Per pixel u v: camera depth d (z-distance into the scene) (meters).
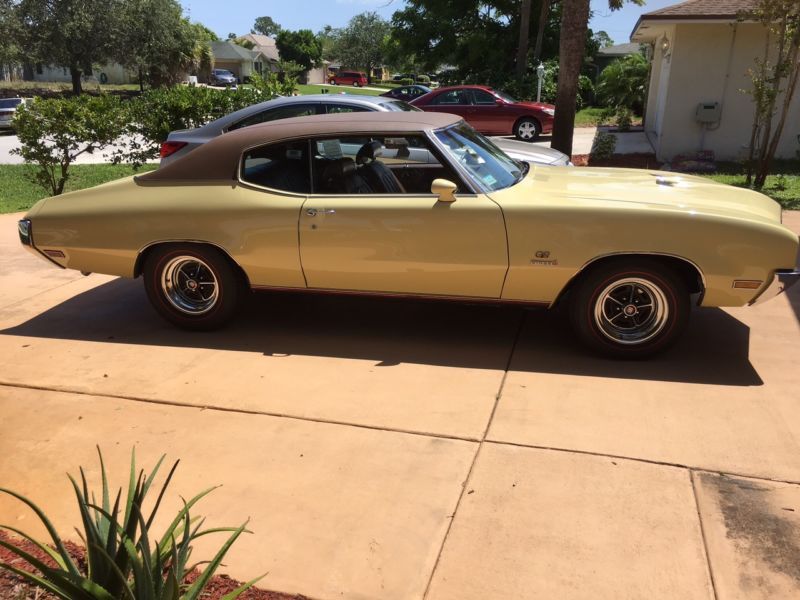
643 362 4.55
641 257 4.36
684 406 3.93
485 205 4.45
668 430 3.68
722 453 3.45
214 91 12.09
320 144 4.81
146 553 2.00
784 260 4.21
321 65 105.12
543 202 4.41
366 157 4.75
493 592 2.59
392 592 2.60
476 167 4.74
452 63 37.62
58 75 65.19
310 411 3.97
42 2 42.38
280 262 4.83
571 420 3.80
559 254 4.37
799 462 3.37
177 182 5.02
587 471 3.32
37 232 5.18
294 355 4.79
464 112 19.36
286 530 2.95
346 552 2.81
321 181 4.79
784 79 13.65
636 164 14.43
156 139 11.72
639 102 25.80
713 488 3.17
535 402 4.02
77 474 3.42
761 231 4.18
